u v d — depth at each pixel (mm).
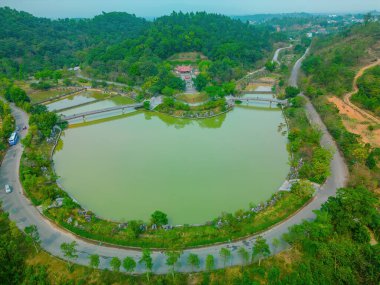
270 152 115625
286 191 86812
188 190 93688
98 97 190500
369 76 159375
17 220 78375
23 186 89250
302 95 167750
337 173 94188
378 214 71750
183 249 68938
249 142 124625
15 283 61719
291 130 124625
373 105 134000
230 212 83250
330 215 70438
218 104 158375
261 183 96250
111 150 120312
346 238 68812
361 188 77250
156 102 171375
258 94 187000
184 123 150500
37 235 69188
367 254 63438
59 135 132625
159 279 60156
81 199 90125
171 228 74938
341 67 180000
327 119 128875
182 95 178375
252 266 63375
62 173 103938
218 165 107312
